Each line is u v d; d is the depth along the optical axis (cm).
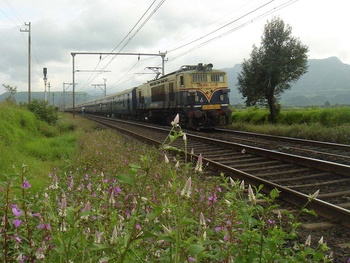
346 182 782
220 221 347
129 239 204
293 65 2472
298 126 1973
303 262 263
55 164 1013
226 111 2245
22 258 268
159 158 1054
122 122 3538
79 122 3081
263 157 1127
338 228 529
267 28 2498
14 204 297
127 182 211
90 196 396
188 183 214
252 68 2525
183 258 218
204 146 1437
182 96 2231
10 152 1009
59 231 231
